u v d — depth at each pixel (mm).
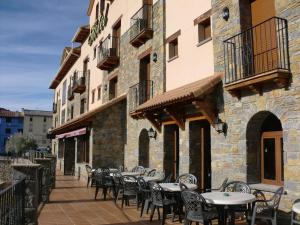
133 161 17406
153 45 15961
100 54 23422
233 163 9930
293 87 8109
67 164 27328
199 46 12477
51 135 32844
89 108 27781
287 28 8367
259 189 8828
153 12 16203
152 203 9781
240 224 9023
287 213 8008
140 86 16719
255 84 8930
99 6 26047
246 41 9648
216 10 11266
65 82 40000
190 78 12961
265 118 9453
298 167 7848
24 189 8234
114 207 12227
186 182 11188
